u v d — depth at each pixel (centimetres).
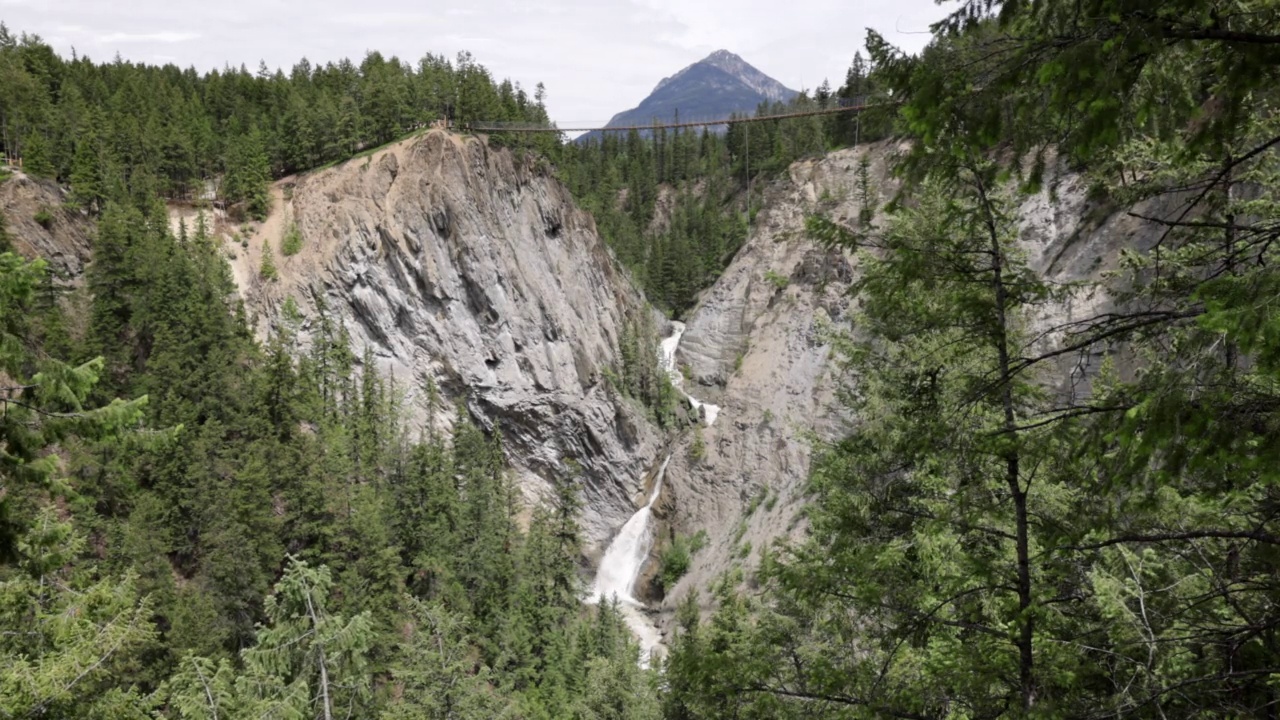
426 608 2297
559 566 5447
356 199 7800
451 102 8956
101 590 1288
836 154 9388
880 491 1227
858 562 1028
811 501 5647
